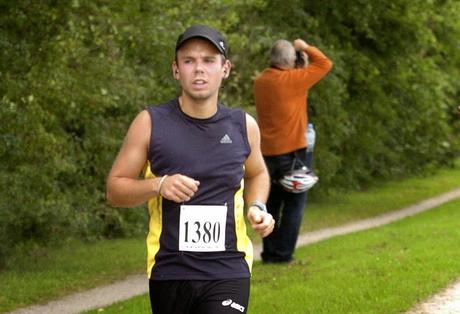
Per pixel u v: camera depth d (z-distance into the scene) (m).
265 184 7.28
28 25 15.90
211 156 6.82
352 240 21.17
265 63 27.47
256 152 7.18
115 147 24.58
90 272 18.64
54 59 16.59
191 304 6.80
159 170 6.82
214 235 6.78
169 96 21.39
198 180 6.79
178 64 6.88
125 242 24.69
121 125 24.55
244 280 6.85
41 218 19.39
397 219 30.03
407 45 34.09
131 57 19.70
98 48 18.17
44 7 15.68
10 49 15.62
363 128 35.47
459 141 46.53
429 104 36.69
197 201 6.77
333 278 14.42
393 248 18.33
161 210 6.80
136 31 17.89
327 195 34.81
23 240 19.64
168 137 6.82
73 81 17.61
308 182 16.25
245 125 7.05
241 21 27.78
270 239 17.11
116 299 15.70
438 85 36.38
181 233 6.75
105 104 19.66
